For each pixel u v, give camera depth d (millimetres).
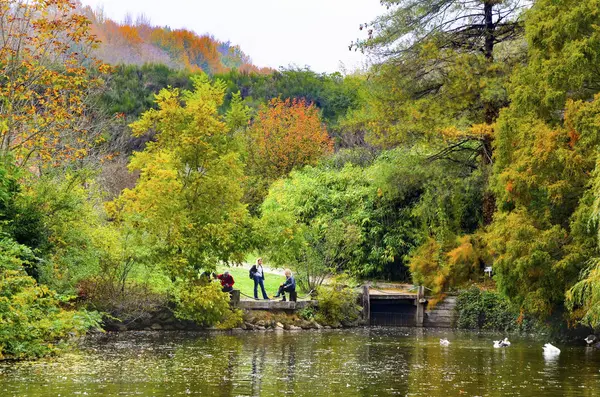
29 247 23656
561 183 25375
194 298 30500
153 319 30578
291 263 37531
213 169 32719
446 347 26875
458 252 35906
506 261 26656
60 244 27391
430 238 38312
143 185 31031
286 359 22625
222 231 32031
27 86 29250
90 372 18844
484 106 37562
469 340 29969
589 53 26344
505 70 36344
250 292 37844
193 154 32656
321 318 34969
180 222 31062
